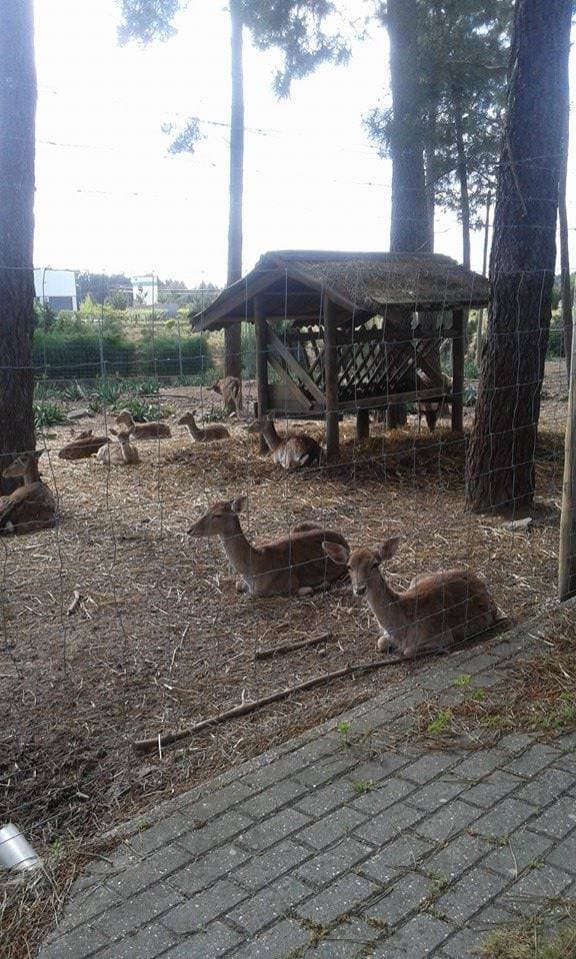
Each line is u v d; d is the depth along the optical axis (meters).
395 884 3.06
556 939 2.76
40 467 12.30
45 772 3.98
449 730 4.21
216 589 6.59
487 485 8.65
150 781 3.89
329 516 8.89
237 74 18.77
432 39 14.88
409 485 10.27
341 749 4.04
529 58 7.82
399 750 4.03
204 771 3.96
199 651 5.36
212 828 3.44
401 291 10.41
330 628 5.76
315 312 12.80
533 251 8.12
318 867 3.17
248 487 10.51
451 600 5.36
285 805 3.59
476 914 2.90
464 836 3.34
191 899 3.02
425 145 14.17
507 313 8.24
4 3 8.98
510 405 8.41
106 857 3.28
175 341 23.58
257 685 4.86
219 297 11.95
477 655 5.13
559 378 20.92
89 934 2.87
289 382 12.05
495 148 15.20
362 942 2.78
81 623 5.85
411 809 3.54
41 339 21.02
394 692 4.66
